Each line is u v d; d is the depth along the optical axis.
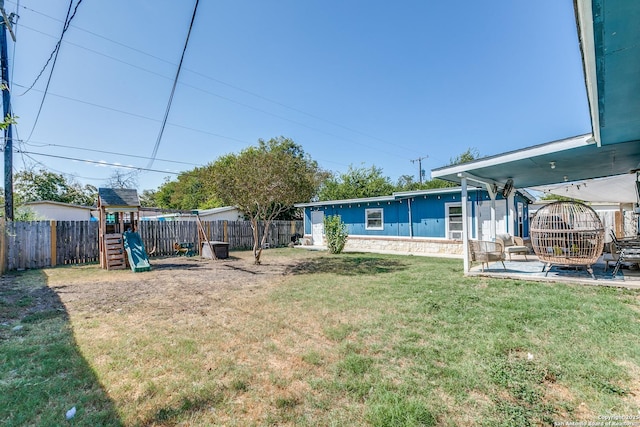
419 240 12.85
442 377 2.57
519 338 3.33
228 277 7.68
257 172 8.79
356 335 3.56
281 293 5.72
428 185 25.22
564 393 2.32
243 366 2.85
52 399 2.31
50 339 3.52
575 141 5.44
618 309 4.16
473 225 11.51
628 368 2.64
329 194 24.20
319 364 2.86
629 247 6.43
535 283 6.05
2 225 8.57
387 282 6.50
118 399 2.32
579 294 5.03
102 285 6.84
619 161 6.71
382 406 2.17
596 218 5.87
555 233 6.11
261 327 3.89
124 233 10.12
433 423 1.99
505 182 9.51
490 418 2.04
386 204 14.12
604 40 2.30
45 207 19.05
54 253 10.45
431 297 5.14
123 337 3.59
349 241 15.59
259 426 2.01
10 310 4.79
